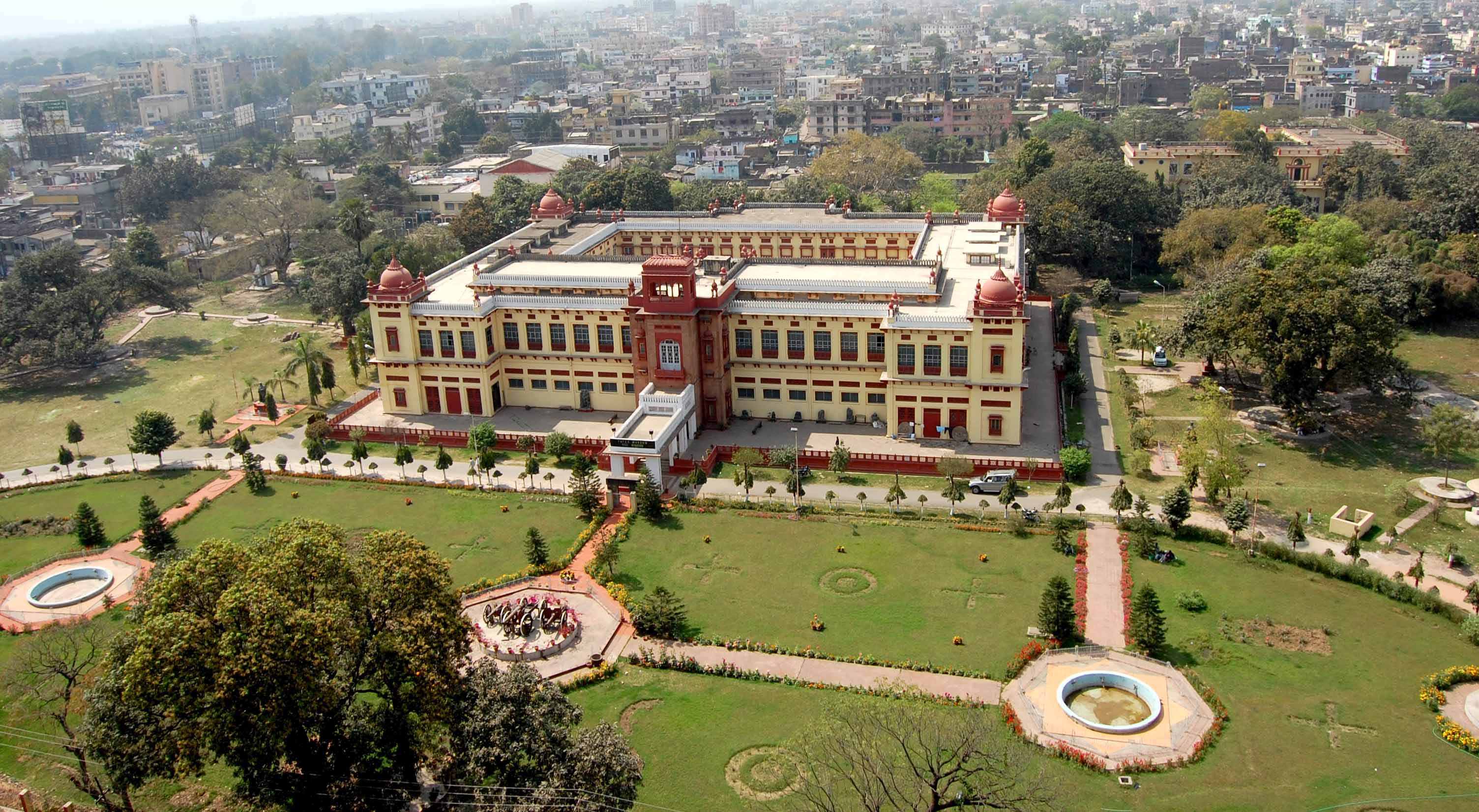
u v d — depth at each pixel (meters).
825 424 125.00
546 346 130.75
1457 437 106.25
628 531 100.31
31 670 70.44
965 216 173.38
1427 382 135.25
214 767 70.06
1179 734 68.81
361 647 62.28
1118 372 142.12
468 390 130.38
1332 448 115.31
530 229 170.12
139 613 65.38
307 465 119.06
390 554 64.25
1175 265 183.25
